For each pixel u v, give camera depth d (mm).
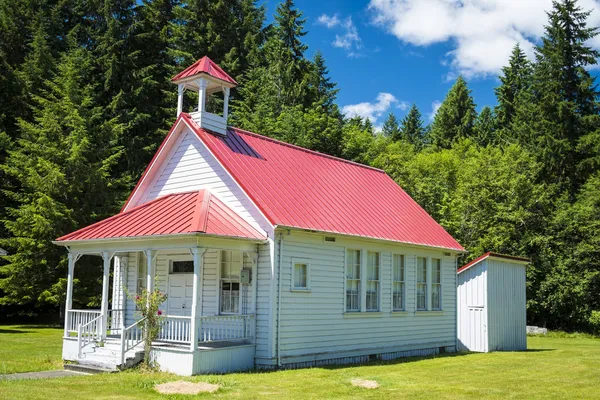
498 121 64750
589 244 37094
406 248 21484
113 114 40375
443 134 67688
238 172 17172
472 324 24109
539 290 37031
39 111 34875
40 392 11469
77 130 34031
